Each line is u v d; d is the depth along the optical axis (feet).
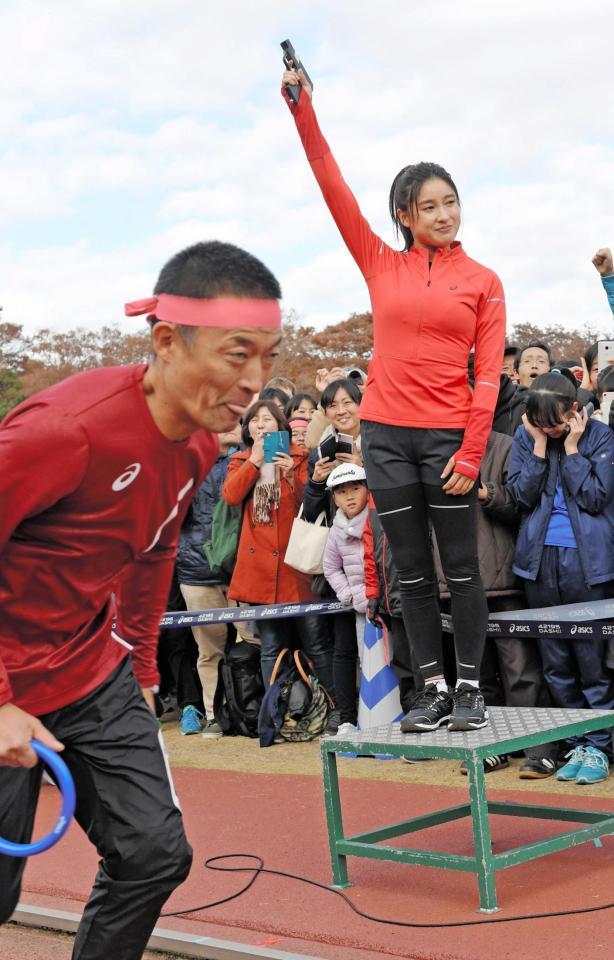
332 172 14.29
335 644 21.99
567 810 14.05
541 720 13.47
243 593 22.52
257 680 23.27
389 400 14.29
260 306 7.13
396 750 12.80
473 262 14.44
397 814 16.39
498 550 18.44
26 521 7.57
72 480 7.31
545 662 18.26
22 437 7.13
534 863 13.78
